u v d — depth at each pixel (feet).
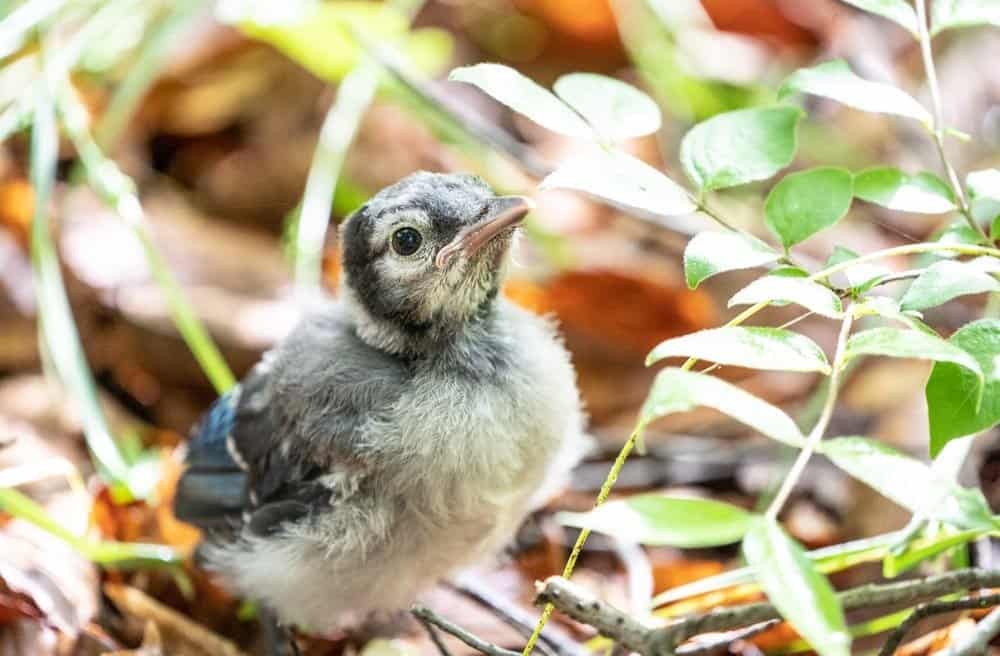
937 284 4.68
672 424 5.36
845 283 5.30
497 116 5.76
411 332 5.00
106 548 5.13
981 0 4.80
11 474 5.22
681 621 4.65
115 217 5.53
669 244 5.56
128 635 5.11
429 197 4.99
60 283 5.31
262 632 5.15
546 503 5.23
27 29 5.47
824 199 4.76
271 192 5.65
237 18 5.62
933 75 4.81
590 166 4.74
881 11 4.81
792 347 4.61
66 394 5.34
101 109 5.67
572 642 5.06
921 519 4.79
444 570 5.02
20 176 5.57
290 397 5.02
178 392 5.43
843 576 5.10
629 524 4.53
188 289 5.48
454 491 4.95
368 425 4.95
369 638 5.14
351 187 5.62
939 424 4.68
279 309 5.46
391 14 5.72
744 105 5.70
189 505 5.13
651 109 4.80
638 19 5.76
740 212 5.57
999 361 4.67
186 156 5.72
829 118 5.69
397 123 5.72
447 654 5.00
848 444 4.56
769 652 5.02
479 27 5.87
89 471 5.30
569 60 5.86
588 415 5.25
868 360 5.31
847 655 4.50
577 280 5.45
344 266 5.04
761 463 5.29
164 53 5.56
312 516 4.99
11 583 5.02
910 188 4.81
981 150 5.56
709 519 4.53
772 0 5.81
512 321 5.03
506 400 4.97
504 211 4.98
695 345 4.60
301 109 5.73
